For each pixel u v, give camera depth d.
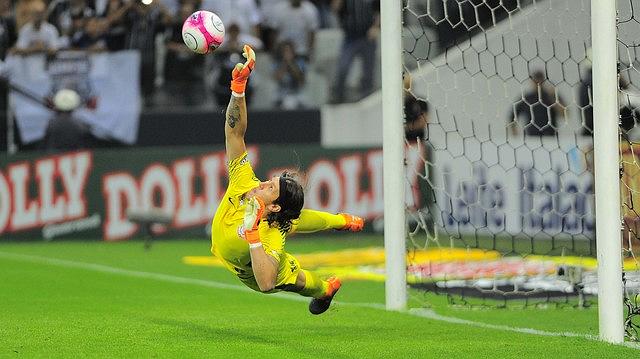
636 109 37.31
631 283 34.53
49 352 25.84
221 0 66.94
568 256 51.78
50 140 63.69
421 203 61.62
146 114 64.31
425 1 66.25
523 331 30.08
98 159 62.38
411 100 58.16
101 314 33.25
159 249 57.72
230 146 26.34
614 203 27.78
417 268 42.12
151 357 25.19
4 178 61.44
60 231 62.22
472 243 58.53
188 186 62.91
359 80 68.06
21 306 35.19
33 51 63.75
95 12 64.69
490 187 61.91
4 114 63.28
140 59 65.00
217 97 65.75
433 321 32.03
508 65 64.88
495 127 64.50
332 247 58.34
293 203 25.75
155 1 64.88
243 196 26.11
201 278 44.91
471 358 25.42
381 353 26.05
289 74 67.75
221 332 29.41
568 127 62.75
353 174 63.75
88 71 64.25
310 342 27.69
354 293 40.41
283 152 63.22
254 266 25.00
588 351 26.41
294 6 68.19
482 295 38.62
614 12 27.81
